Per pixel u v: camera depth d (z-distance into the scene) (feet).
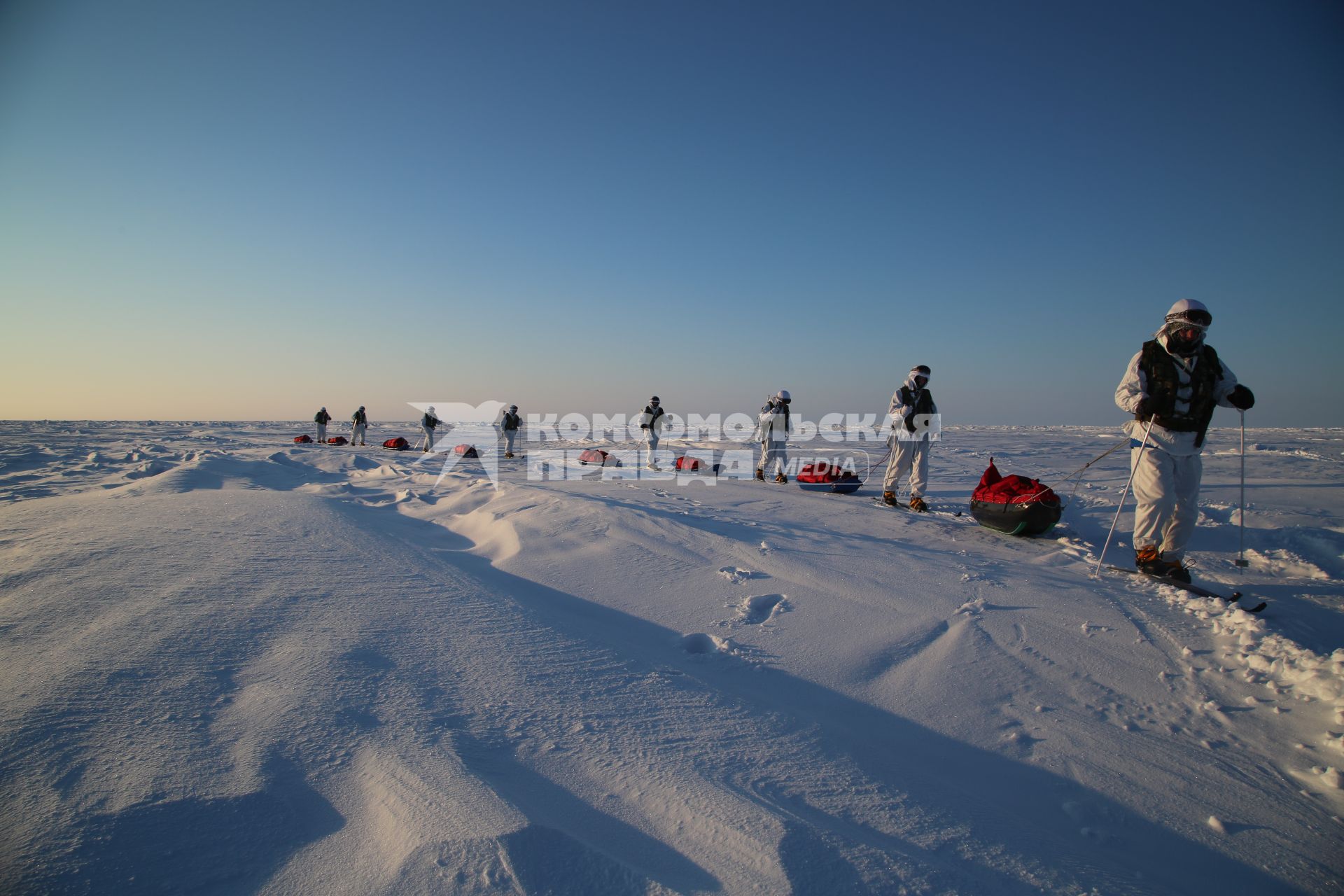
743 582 15.35
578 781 6.51
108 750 6.01
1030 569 17.39
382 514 22.80
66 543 12.43
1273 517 24.18
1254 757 8.70
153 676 7.45
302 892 4.63
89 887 4.49
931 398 27.96
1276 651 11.09
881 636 12.35
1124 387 16.42
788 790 6.90
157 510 16.07
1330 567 17.22
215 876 4.74
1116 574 16.83
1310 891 6.48
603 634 11.56
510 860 4.95
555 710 7.93
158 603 9.62
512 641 9.74
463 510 23.18
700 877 5.23
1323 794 7.96
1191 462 15.96
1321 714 9.52
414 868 4.82
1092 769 8.41
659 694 8.78
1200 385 15.56
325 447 68.39
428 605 10.75
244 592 10.41
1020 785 8.10
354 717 7.02
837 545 19.47
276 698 7.19
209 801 5.44
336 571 11.94
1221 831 7.32
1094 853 6.84
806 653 11.50
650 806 6.16
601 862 5.15
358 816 5.49
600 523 19.36
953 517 25.84
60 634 8.38
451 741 6.79
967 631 12.51
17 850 4.71
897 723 9.39
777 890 5.07
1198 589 14.90
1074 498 30.19
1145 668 11.15
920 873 5.60
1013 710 9.88
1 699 6.66
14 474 32.86
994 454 65.41
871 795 7.04
